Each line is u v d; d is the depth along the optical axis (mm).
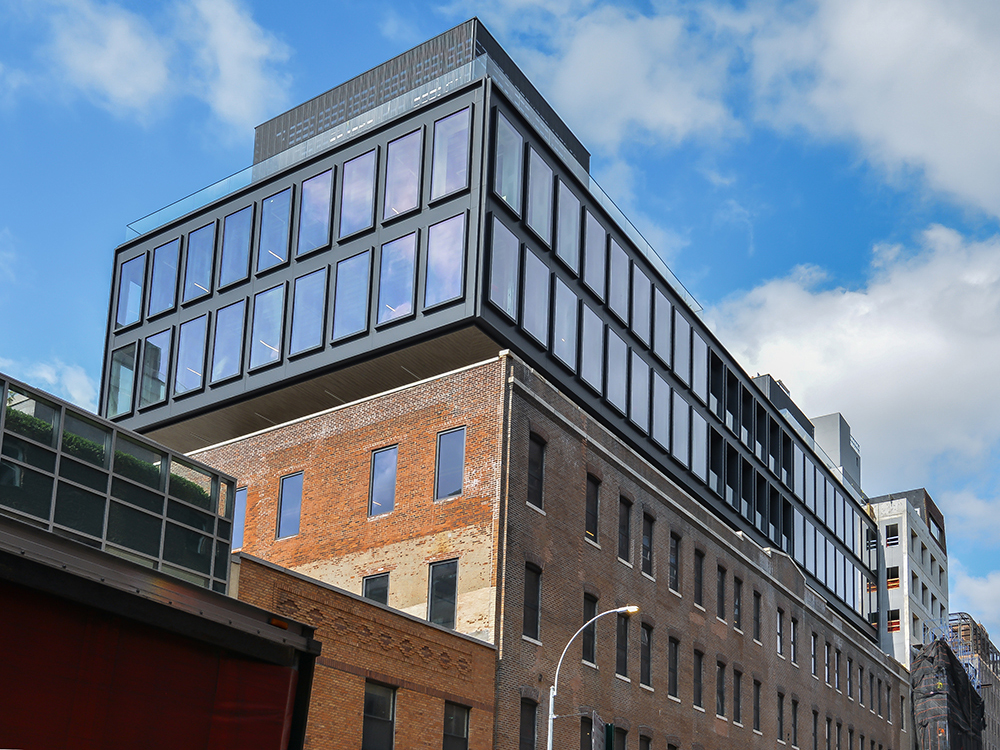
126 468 23922
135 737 21969
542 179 43375
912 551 100375
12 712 19859
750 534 57969
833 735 60594
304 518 38781
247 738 24266
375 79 60062
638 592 41844
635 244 49594
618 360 46531
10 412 21500
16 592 20219
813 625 60312
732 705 48219
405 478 36812
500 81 43562
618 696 39156
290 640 25438
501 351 38031
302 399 44375
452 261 39719
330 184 44531
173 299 47844
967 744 92938
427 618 34656
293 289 44062
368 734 28594
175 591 22938
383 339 40594
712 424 54688
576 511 38594
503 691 33094
